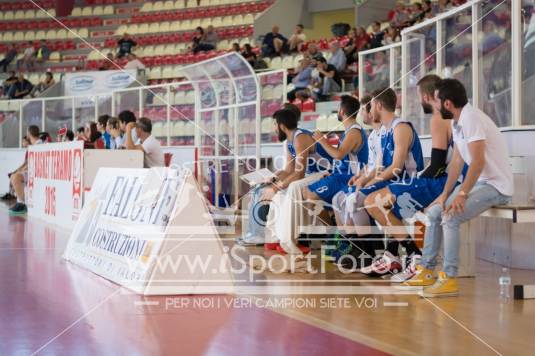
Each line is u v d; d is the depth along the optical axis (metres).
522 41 5.89
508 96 6.07
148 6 23.72
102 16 24.08
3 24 24.48
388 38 14.08
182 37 22.11
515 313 4.05
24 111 16.30
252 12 22.06
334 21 21.52
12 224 10.02
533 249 5.87
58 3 24.30
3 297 4.55
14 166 16.41
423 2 14.62
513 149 6.00
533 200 5.47
